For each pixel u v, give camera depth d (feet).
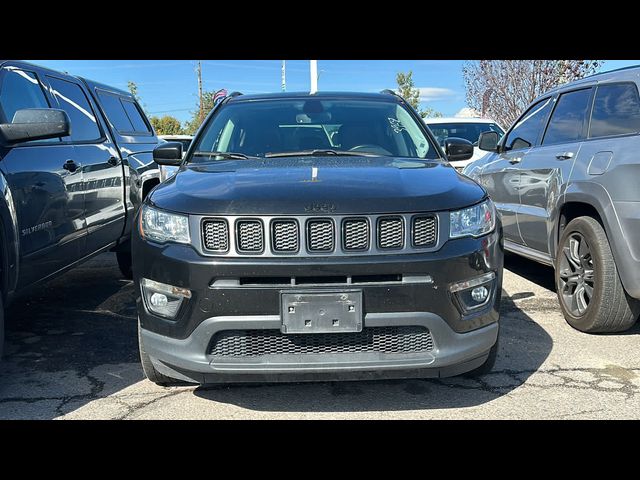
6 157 11.01
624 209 12.10
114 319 15.46
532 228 16.61
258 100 14.84
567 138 15.31
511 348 12.85
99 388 10.98
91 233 14.98
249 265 8.68
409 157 12.66
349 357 8.86
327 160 11.63
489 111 51.49
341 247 8.77
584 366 11.78
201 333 8.86
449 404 10.16
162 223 9.36
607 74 14.76
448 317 8.95
